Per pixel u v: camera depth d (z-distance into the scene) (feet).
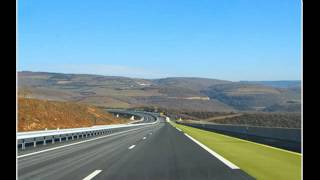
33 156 69.46
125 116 628.28
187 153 73.26
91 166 54.85
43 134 100.63
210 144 97.66
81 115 307.99
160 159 63.16
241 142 107.34
